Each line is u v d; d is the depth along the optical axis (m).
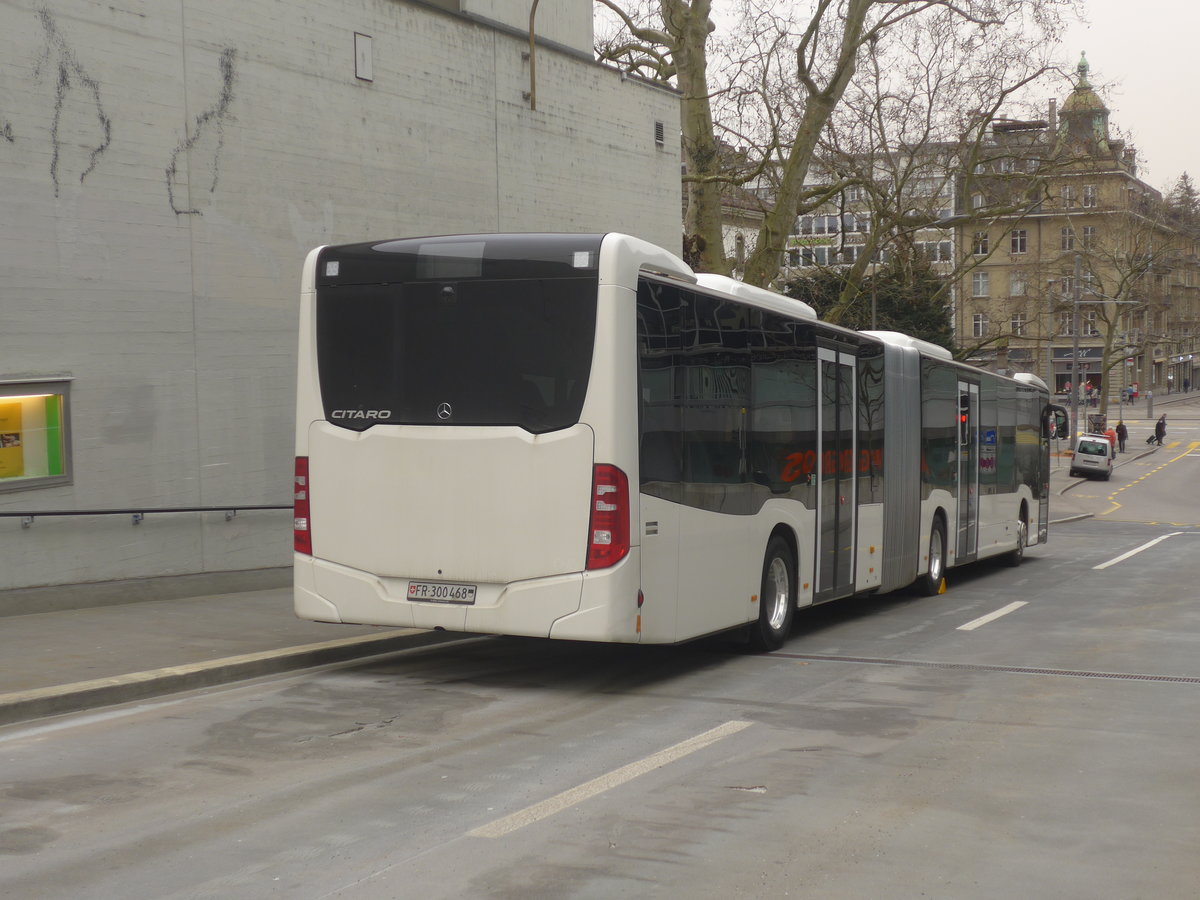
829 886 4.88
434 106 17.27
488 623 8.93
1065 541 33.66
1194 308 116.75
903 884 4.91
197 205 13.56
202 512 13.66
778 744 7.39
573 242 8.85
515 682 9.52
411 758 6.93
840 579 13.11
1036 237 91.00
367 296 9.38
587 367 8.73
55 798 6.07
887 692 9.23
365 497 9.30
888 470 14.88
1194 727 8.09
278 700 8.64
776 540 11.35
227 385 13.93
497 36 18.58
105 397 12.54
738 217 37.47
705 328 9.92
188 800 6.04
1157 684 9.75
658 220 22.94
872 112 34.28
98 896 4.68
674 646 11.59
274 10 14.54
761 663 10.61
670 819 5.75
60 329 12.09
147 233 12.97
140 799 6.05
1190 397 135.88
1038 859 5.27
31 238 11.80
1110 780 6.65
